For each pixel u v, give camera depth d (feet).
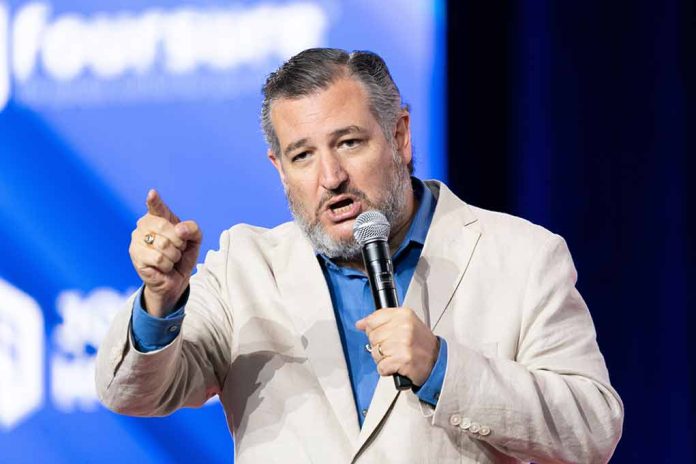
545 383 19.53
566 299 21.03
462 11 36.76
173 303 19.35
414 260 21.90
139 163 36.19
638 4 37.32
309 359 20.66
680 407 37.19
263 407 20.48
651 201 37.29
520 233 21.72
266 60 35.88
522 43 37.11
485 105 36.78
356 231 19.71
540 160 37.17
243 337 21.18
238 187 35.81
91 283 36.40
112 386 19.84
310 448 19.89
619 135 37.32
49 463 36.04
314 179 20.62
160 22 36.27
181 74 36.14
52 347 36.27
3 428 36.06
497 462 20.02
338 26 35.86
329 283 21.86
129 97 36.29
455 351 19.04
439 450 19.65
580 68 37.35
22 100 36.60
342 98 20.65
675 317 37.17
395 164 21.29
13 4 36.68
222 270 22.21
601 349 37.45
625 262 37.37
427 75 36.04
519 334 20.67
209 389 21.42
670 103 37.17
